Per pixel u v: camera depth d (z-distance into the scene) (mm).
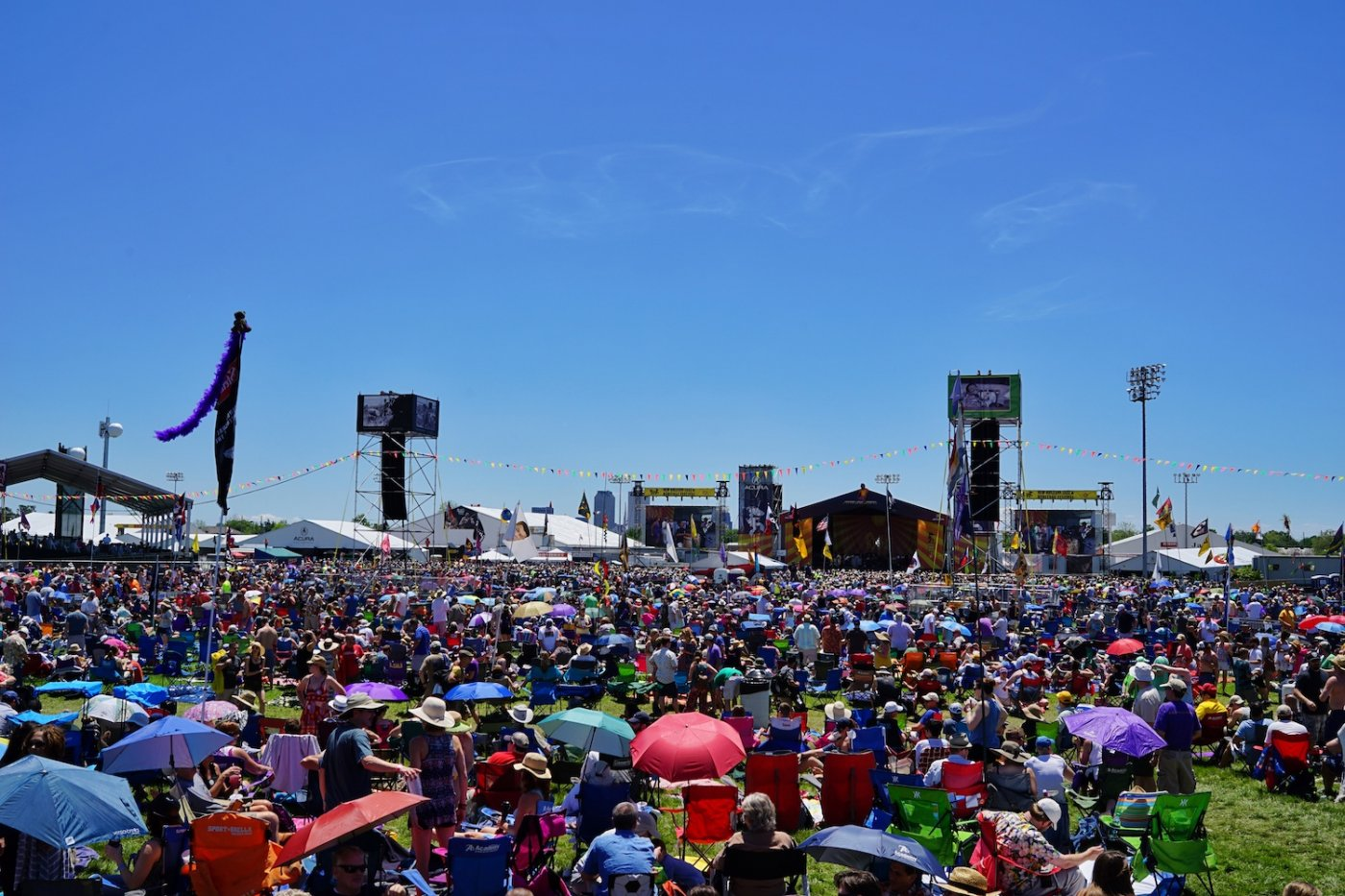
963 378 69500
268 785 13180
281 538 81938
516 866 9773
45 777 8180
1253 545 114312
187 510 51500
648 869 8812
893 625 28984
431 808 10336
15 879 8391
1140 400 67875
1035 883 9242
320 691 15359
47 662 24109
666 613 36438
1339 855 12969
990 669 22906
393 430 68562
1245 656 25672
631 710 18406
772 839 8422
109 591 39094
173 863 9289
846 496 98812
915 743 17312
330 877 8844
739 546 100000
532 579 53188
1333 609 45500
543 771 11055
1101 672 25906
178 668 26328
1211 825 14312
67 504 72812
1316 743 17859
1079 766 15078
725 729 12047
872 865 10031
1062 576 84062
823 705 24266
